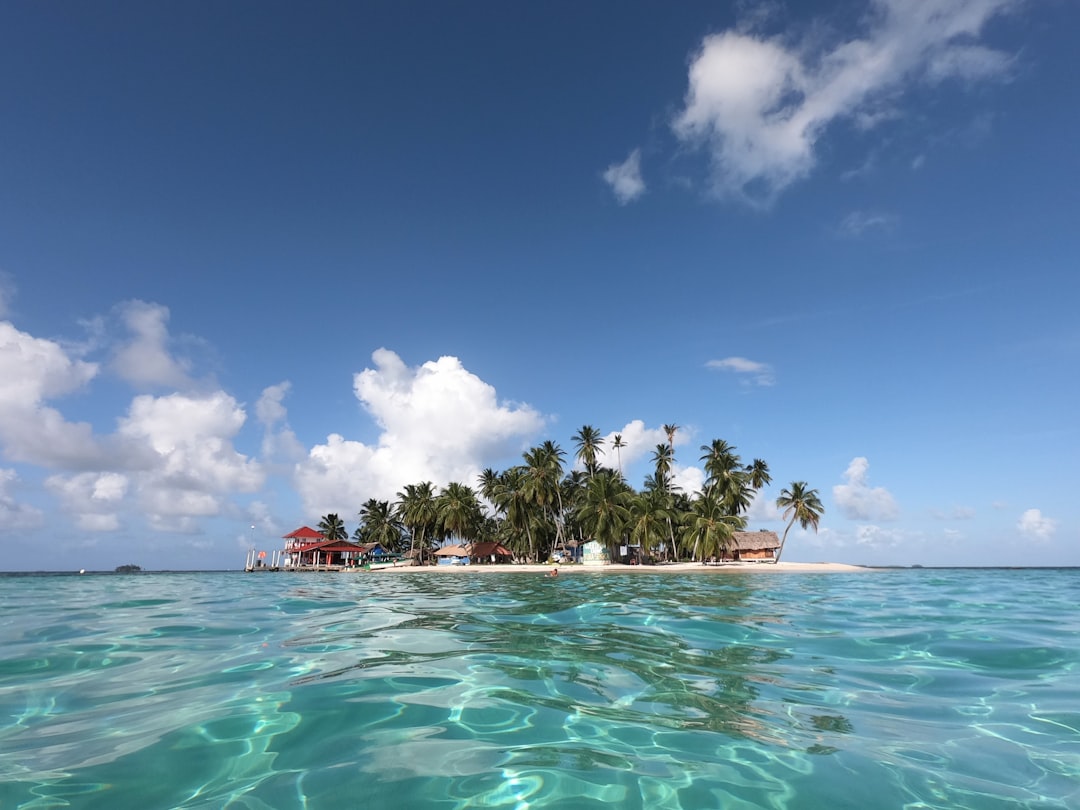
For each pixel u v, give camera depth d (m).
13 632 8.59
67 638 8.01
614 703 4.79
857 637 8.05
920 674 5.82
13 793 3.16
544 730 4.14
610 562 54.53
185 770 3.47
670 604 12.84
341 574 44.97
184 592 17.41
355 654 6.82
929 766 3.54
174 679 5.57
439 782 3.31
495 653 6.88
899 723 4.31
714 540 54.12
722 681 5.50
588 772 3.45
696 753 3.73
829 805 3.04
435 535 75.69
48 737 4.00
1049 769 3.49
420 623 9.66
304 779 3.35
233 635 8.33
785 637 8.09
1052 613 10.83
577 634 8.40
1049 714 4.52
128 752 3.74
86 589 18.86
